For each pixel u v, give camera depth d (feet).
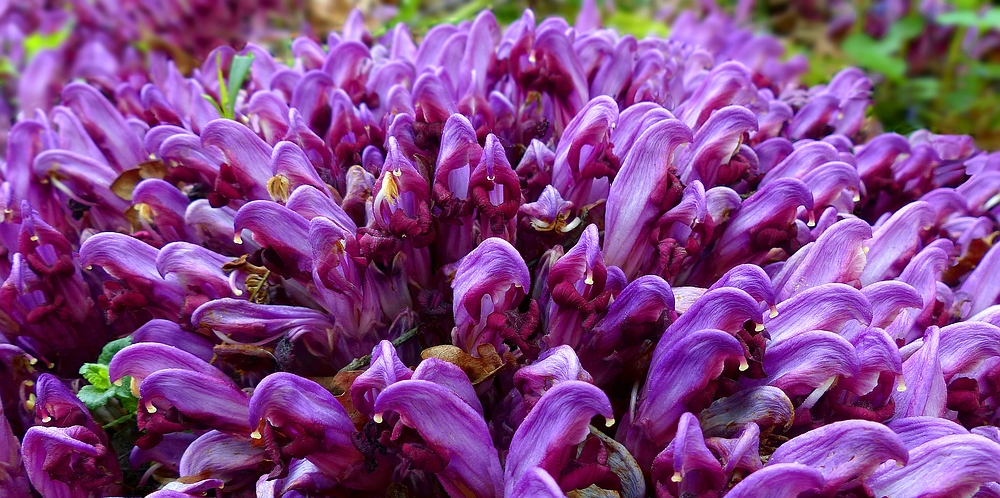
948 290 0.58
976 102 1.22
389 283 0.53
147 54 0.99
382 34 1.05
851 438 0.40
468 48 0.69
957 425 0.43
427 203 0.52
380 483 0.48
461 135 0.50
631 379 0.52
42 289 0.58
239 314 0.51
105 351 0.58
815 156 0.61
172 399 0.46
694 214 0.52
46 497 0.48
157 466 0.52
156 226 0.64
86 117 0.69
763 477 0.38
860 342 0.46
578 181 0.58
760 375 0.45
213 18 1.04
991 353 0.48
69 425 0.51
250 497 0.50
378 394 0.43
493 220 0.51
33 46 0.98
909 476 0.42
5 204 0.62
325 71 0.72
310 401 0.44
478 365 0.48
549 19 0.79
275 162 0.53
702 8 1.28
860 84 0.87
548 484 0.36
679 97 0.77
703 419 0.47
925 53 1.33
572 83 0.67
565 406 0.39
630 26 1.28
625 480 0.47
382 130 0.66
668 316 0.48
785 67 0.96
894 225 0.56
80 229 0.69
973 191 0.73
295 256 0.50
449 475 0.43
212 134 0.54
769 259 0.59
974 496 0.43
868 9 1.38
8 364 0.57
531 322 0.46
